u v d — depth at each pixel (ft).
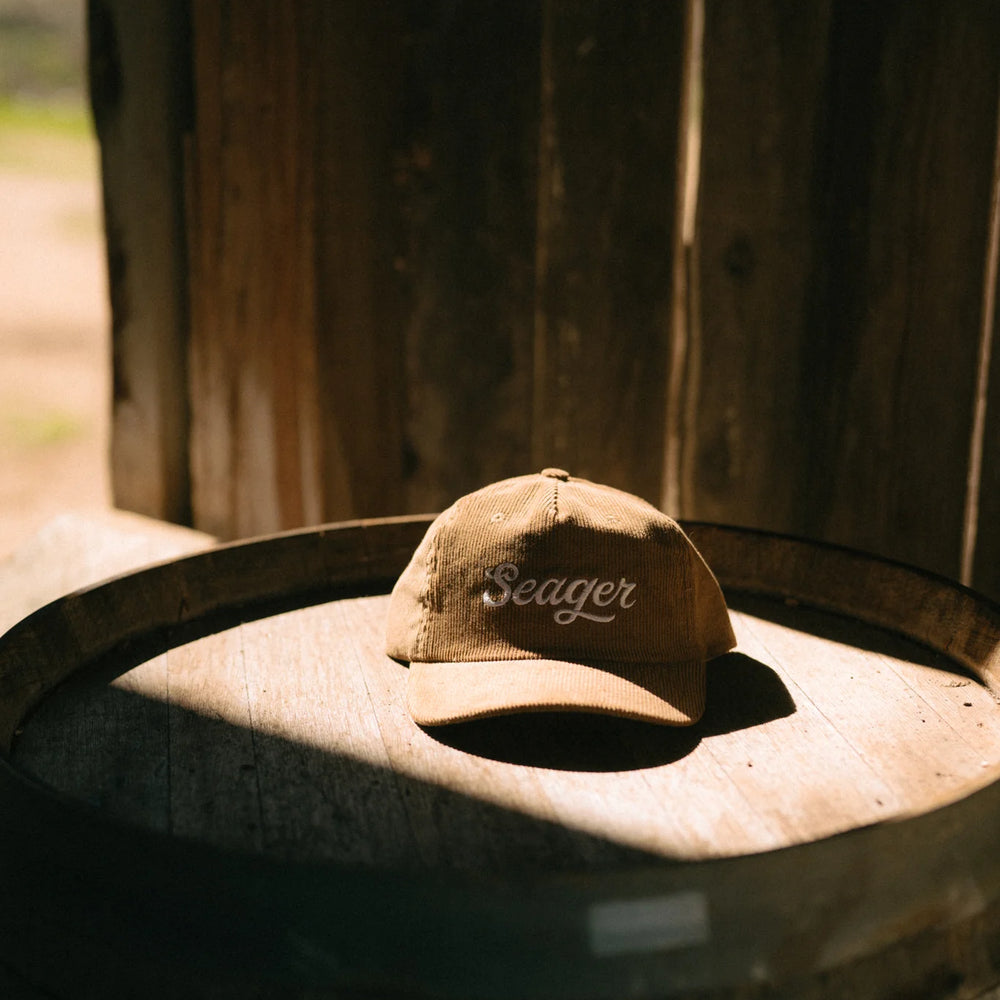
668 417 5.22
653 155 5.01
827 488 5.08
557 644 3.40
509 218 5.14
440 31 5.05
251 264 5.41
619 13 4.93
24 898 2.93
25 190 24.23
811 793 3.19
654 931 2.76
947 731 3.41
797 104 4.83
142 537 5.56
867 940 2.84
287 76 5.19
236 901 2.79
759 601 4.10
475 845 3.05
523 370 5.26
